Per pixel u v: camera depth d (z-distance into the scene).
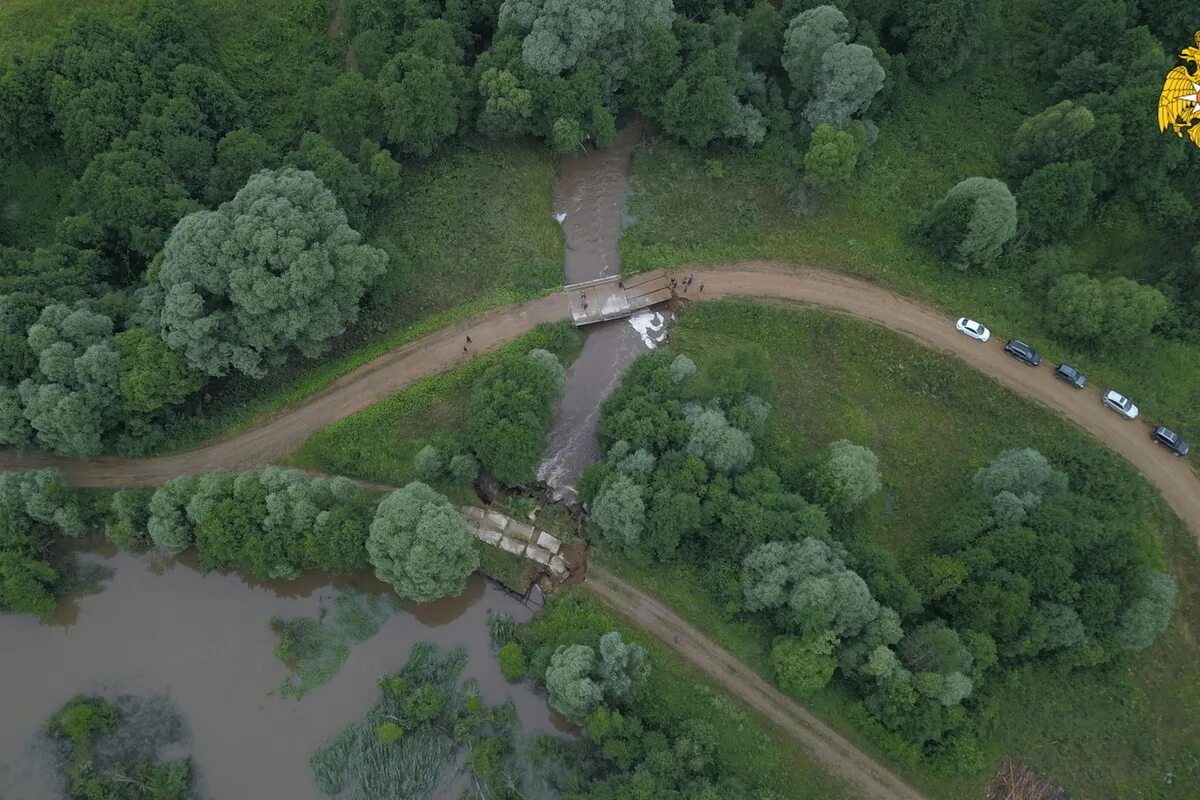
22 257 83.44
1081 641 72.12
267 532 74.94
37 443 79.00
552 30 94.94
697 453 78.19
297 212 78.06
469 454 82.56
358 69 101.38
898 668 70.25
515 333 91.94
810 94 101.94
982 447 87.25
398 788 72.38
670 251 97.75
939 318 92.19
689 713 73.31
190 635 78.81
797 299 94.19
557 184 104.88
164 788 71.81
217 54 101.44
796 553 73.50
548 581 81.25
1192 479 82.88
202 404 85.56
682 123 99.75
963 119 105.19
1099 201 96.12
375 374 88.94
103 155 85.56
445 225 97.12
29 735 74.50
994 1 99.19
